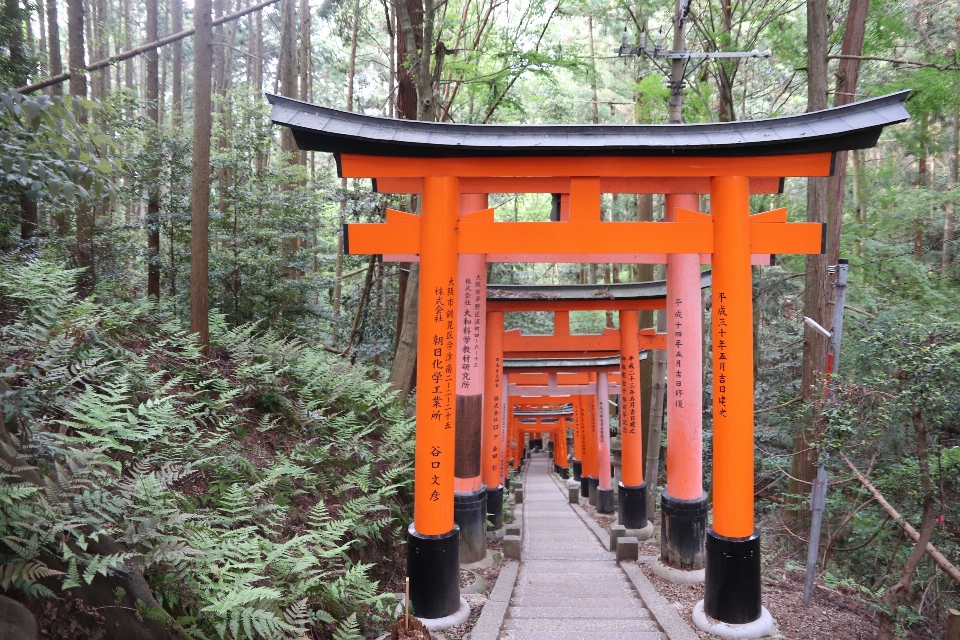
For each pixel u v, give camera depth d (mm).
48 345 5398
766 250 5605
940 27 12648
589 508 15180
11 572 2664
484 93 15031
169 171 10836
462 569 7527
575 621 5816
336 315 15266
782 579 7004
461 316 7430
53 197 3111
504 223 5664
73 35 11594
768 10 14164
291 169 11766
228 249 11234
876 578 8070
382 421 9398
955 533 7219
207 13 7875
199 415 6172
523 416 25312
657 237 5637
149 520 3570
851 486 8234
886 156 17578
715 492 5656
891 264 12508
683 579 6988
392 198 11789
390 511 7031
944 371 5258
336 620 4664
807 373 9633
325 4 13508
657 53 9969
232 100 12195
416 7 11062
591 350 12031
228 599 3516
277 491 5969
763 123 5363
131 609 3162
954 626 5434
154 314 8906
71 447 4027
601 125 5418
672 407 7332
